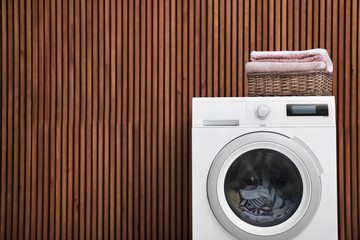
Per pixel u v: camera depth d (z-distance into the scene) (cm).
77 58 248
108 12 249
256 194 178
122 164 245
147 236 242
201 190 176
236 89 245
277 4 246
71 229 244
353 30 243
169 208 243
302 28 245
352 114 239
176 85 247
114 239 243
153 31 248
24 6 250
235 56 246
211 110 180
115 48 249
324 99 178
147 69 247
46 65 249
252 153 177
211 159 177
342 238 234
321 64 183
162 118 246
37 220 244
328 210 173
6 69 249
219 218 174
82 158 245
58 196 244
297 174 176
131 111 246
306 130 176
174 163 243
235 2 248
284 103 178
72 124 247
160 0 249
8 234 244
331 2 246
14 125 247
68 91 248
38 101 248
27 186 245
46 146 246
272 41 245
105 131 246
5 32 250
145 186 245
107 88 247
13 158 247
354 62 242
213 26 248
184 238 239
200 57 248
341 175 237
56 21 249
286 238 172
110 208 243
